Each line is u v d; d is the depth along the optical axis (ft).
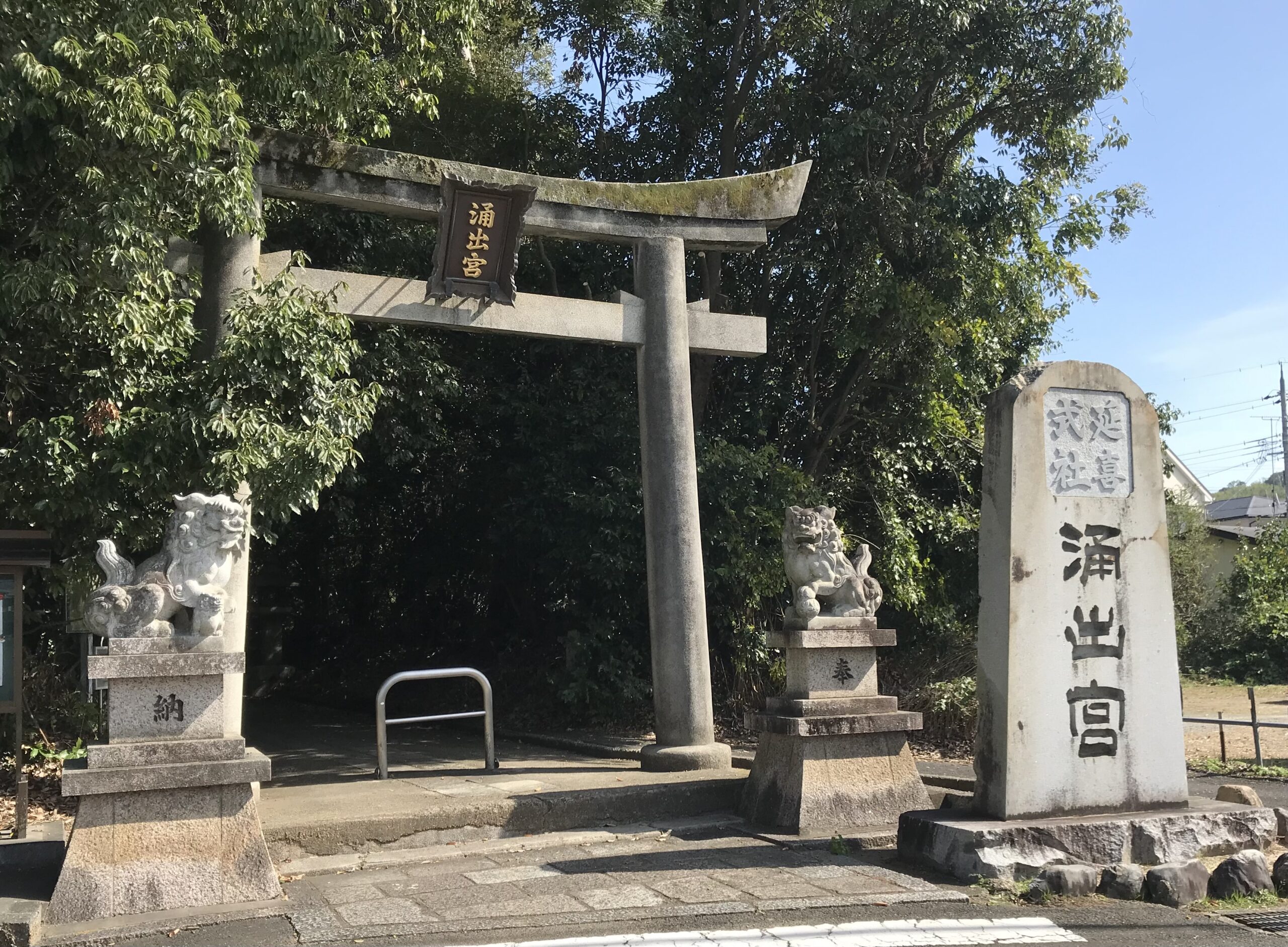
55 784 27.20
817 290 42.16
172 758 16.83
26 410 25.05
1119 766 19.44
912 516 42.68
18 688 20.93
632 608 38.93
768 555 37.60
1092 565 19.66
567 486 38.40
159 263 22.11
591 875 18.62
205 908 16.55
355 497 47.75
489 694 27.63
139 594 17.16
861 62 38.09
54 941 15.20
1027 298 43.45
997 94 40.70
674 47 38.29
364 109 27.96
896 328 39.09
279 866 19.26
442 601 52.42
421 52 28.89
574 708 38.45
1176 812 19.48
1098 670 19.51
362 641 55.57
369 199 26.91
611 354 39.70
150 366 23.53
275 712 45.98
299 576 55.62
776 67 40.57
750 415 41.55
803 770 21.80
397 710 44.75
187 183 21.74
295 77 24.85
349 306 26.27
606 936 15.16
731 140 40.24
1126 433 20.33
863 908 16.60
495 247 27.32
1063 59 37.70
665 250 29.66
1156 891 17.30
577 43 41.57
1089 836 18.40
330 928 15.56
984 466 19.92
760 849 20.44
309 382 22.84
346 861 19.58
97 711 30.66
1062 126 40.04
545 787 24.29
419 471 46.34
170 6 21.90
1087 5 37.06
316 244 38.24
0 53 20.13
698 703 28.14
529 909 16.49
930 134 42.37
